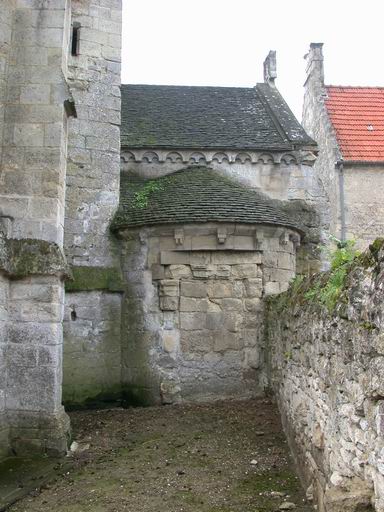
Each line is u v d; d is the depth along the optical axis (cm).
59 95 773
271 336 939
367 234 1595
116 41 1161
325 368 484
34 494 588
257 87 1594
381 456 334
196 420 862
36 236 748
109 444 764
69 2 862
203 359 992
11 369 722
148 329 1013
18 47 780
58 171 761
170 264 1010
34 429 711
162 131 1309
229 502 553
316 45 1905
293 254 1086
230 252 1012
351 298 399
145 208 1070
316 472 522
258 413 870
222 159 1256
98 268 1059
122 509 542
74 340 1033
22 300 732
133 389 1014
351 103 1833
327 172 1689
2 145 760
